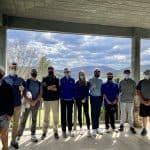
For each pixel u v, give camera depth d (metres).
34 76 6.64
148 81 7.38
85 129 8.00
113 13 7.50
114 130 7.85
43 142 6.63
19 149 5.98
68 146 6.29
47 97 6.95
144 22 8.42
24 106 6.45
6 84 4.66
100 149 6.08
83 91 7.32
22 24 8.02
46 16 7.89
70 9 7.19
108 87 7.61
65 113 7.18
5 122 4.60
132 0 6.41
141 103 7.42
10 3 6.77
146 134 7.52
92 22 8.48
